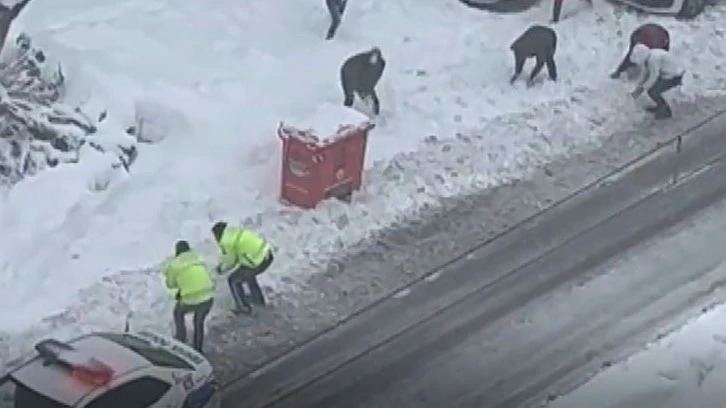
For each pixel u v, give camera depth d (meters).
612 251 73.19
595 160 80.44
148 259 72.38
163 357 61.44
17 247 72.19
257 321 67.94
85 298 69.44
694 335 68.12
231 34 90.94
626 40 92.69
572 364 66.31
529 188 77.94
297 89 86.38
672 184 78.56
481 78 88.12
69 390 59.09
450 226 74.69
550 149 81.25
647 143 82.00
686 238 74.50
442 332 67.75
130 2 92.62
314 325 67.88
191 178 78.38
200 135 81.75
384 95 85.62
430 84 87.31
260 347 66.56
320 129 74.56
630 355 66.88
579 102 85.62
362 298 69.56
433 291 70.12
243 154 80.50
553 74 87.88
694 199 77.44
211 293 65.81
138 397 59.34
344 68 82.94
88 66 84.94
